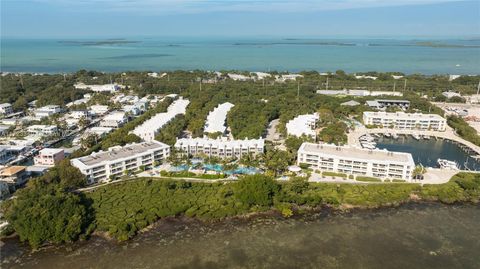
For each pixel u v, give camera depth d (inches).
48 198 7027.6
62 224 6589.6
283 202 7864.2
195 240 6756.9
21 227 6525.6
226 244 6643.7
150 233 6958.7
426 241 6752.0
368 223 7317.9
